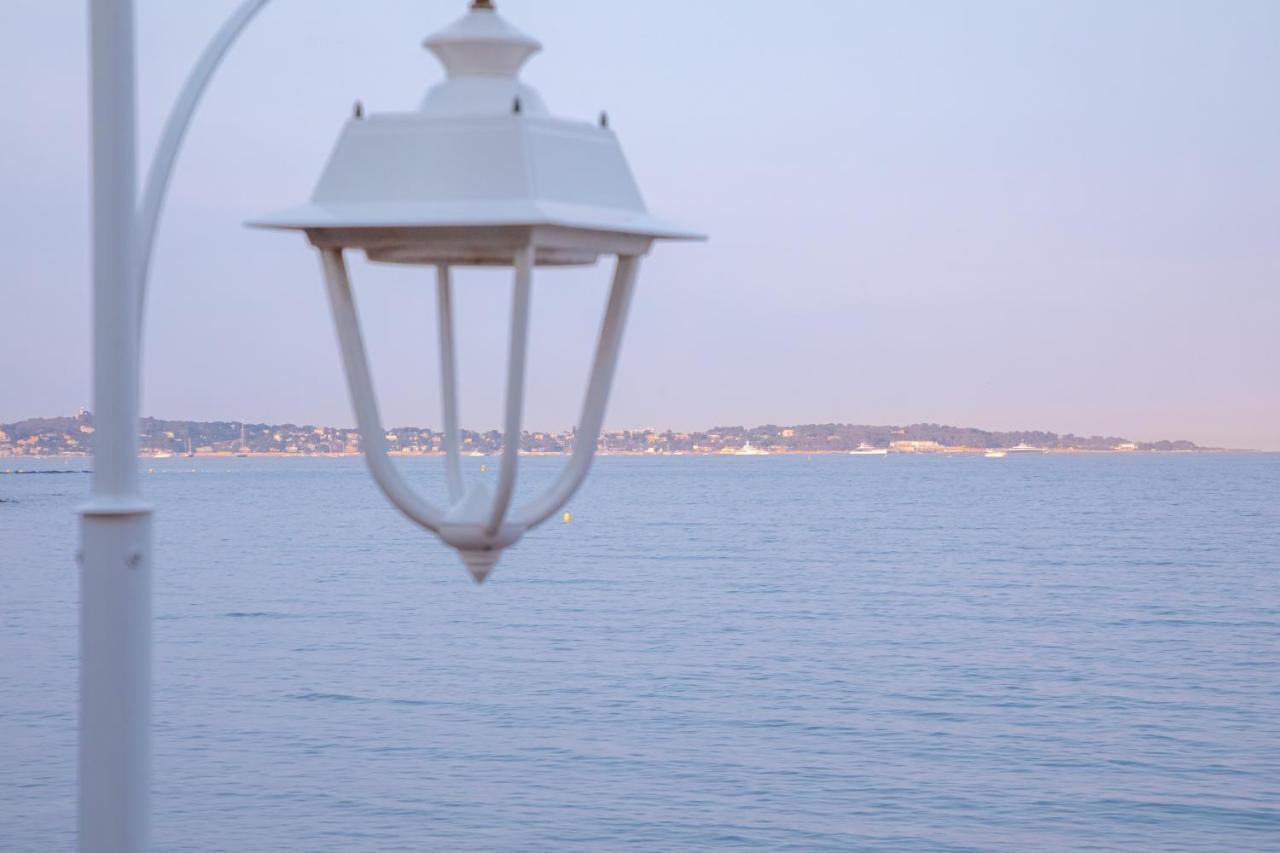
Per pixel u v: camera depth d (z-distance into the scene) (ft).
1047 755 86.53
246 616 161.07
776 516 410.52
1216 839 68.28
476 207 6.93
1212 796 76.23
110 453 8.13
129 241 8.13
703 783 79.41
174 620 157.28
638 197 7.59
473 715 98.73
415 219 6.84
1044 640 140.36
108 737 8.09
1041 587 194.18
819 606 171.42
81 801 8.13
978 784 79.25
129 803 8.13
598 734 92.53
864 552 262.26
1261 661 125.29
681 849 66.90
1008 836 69.05
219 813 71.97
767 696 107.55
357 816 71.77
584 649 133.80
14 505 517.96
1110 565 230.07
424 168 7.06
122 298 8.12
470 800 75.05
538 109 7.45
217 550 278.26
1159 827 70.38
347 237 7.16
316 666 121.70
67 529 354.54
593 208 7.26
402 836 68.33
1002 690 110.32
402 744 88.79
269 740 89.76
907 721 97.60
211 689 109.19
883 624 153.48
